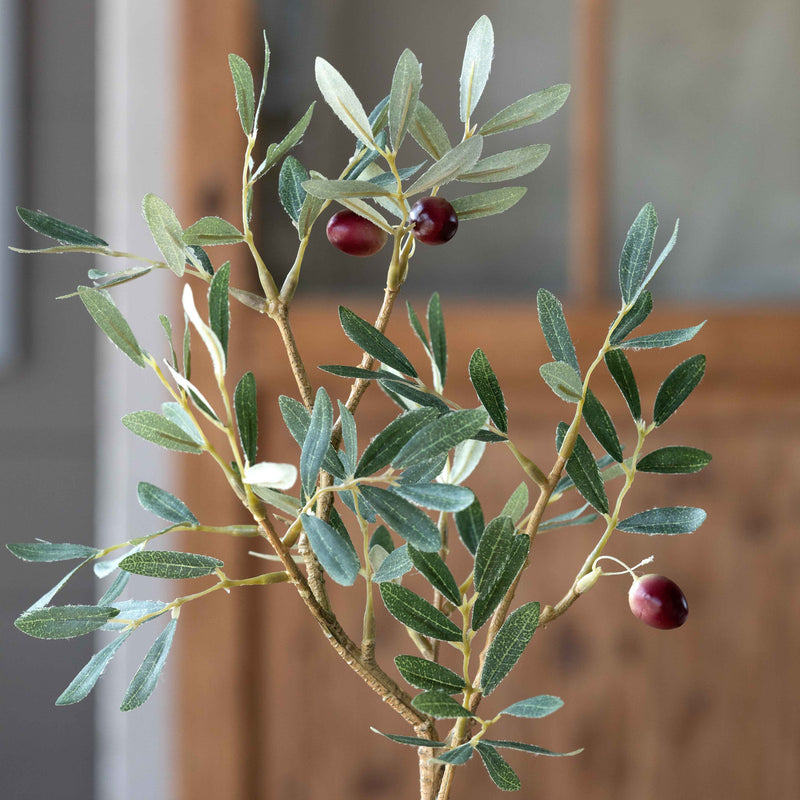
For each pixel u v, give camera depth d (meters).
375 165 0.96
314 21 2.01
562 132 2.08
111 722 2.13
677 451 0.91
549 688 2.08
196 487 2.03
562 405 2.04
